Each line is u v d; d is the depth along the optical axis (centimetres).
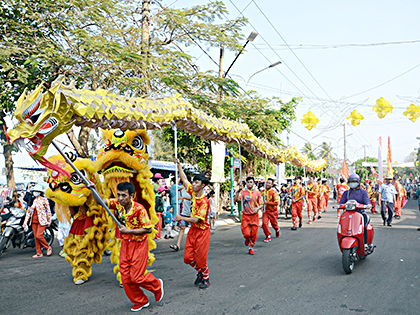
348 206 654
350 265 623
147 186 576
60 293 526
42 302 484
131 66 1048
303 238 1022
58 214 608
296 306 461
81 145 1125
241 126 861
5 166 1256
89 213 584
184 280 590
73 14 1035
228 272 638
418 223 1341
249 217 799
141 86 1035
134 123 491
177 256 800
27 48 936
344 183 1534
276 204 1015
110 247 559
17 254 841
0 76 941
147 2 1145
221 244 948
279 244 930
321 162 2180
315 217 1598
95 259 600
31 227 866
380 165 1775
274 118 1570
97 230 591
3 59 822
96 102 434
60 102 388
